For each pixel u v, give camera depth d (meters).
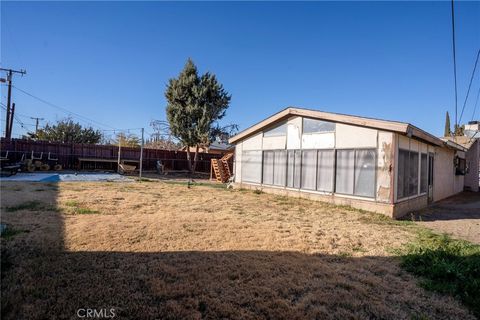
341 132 10.65
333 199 10.67
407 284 3.86
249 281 3.71
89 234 5.27
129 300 3.11
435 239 6.18
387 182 9.24
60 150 21.25
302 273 4.03
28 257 4.10
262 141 14.06
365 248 5.41
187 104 24.64
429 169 12.73
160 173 23.58
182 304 3.09
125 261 4.15
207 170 28.03
